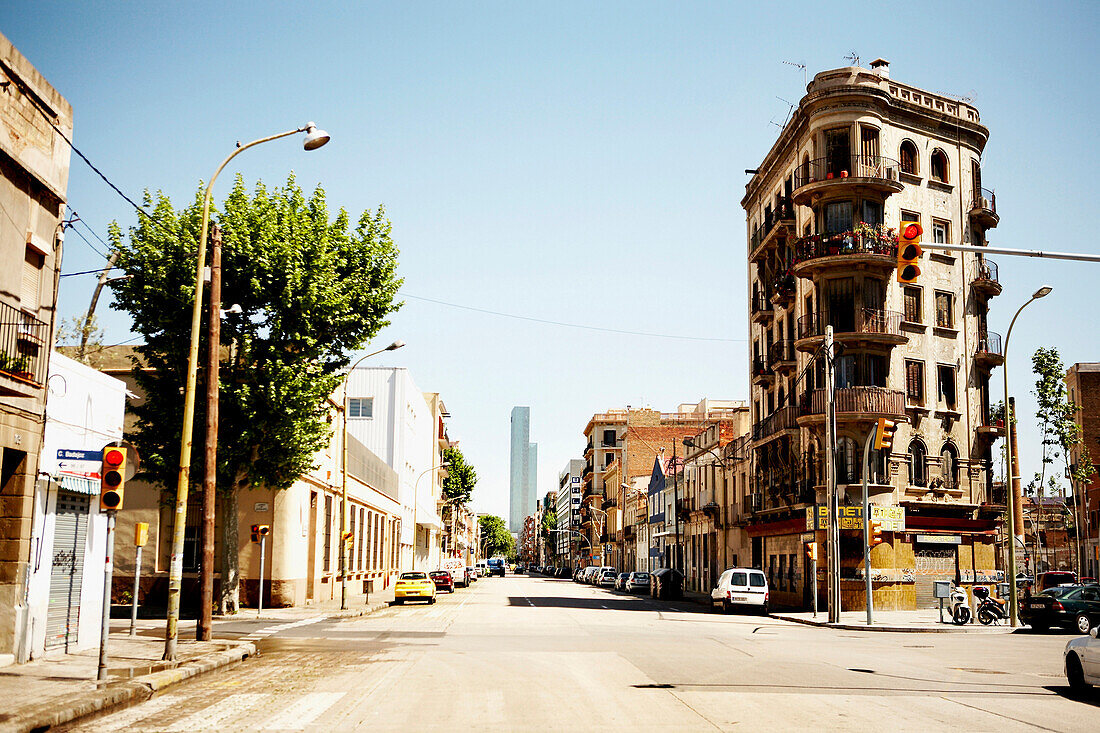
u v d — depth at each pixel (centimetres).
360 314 2934
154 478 2933
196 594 3244
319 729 969
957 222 4409
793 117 4534
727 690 1312
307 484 3581
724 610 3906
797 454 4450
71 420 1655
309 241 2838
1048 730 1014
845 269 4088
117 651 1678
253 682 1364
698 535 6656
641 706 1144
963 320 4356
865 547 3136
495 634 2364
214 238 1984
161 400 2880
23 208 1502
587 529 13750
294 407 2784
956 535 4094
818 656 1897
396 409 6431
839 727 1005
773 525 4666
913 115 4322
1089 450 6700
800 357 4547
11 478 1497
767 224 5075
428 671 1505
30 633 1512
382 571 5669
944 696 1291
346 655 1769
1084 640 1313
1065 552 8000
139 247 2788
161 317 2772
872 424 3984
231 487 2923
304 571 3572
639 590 6253
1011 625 2947
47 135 1566
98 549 1783
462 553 13862
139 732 957
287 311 2803
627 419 10494
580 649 1952
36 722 962
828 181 4062
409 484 6994
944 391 4259
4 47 1421
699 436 6744
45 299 1583
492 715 1062
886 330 4041
